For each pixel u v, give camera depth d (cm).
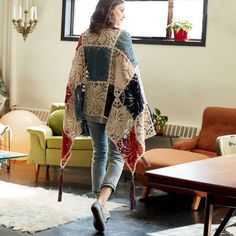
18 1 688
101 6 345
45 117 685
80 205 420
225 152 305
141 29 630
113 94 343
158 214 415
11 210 395
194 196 430
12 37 700
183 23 578
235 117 512
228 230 371
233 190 185
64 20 668
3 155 346
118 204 438
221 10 559
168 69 594
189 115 584
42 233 350
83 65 353
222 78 562
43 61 688
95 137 355
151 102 606
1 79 709
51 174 558
